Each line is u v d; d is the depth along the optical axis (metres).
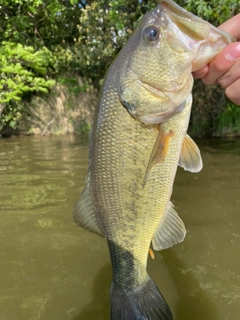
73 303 0.35
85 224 0.29
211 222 0.50
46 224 0.52
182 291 0.35
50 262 0.42
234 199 0.58
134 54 0.26
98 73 1.98
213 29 0.25
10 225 0.52
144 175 0.26
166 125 0.26
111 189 0.27
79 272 0.40
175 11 0.25
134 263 0.29
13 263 0.42
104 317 0.32
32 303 0.35
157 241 0.30
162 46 0.25
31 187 0.70
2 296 0.36
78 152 1.11
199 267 0.39
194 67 0.25
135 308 0.28
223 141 1.22
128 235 0.28
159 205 0.27
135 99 0.26
